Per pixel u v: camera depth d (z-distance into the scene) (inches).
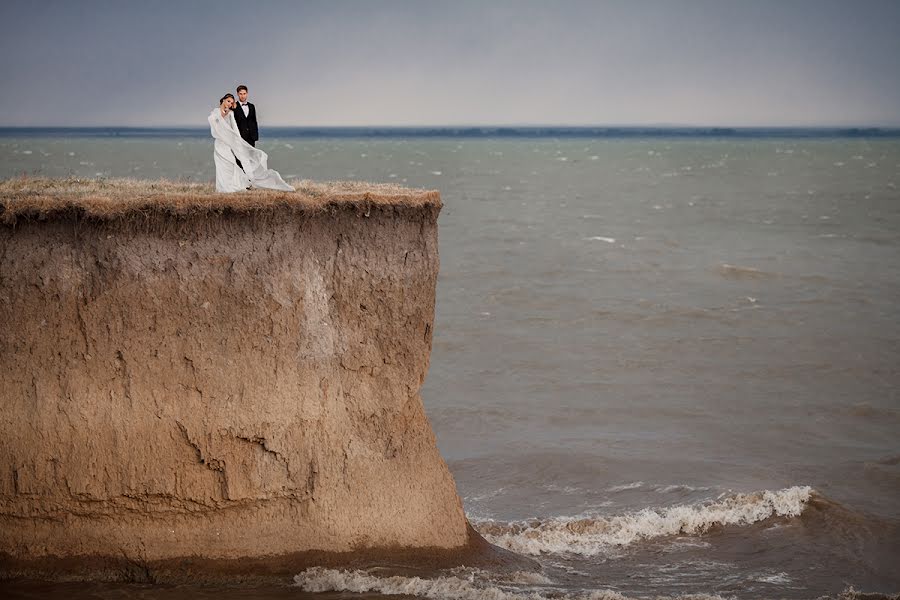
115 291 881.5
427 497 962.1
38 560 880.9
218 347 897.5
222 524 903.1
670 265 3489.2
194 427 889.5
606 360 2101.4
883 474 1427.2
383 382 948.0
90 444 877.2
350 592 898.1
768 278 3198.8
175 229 895.1
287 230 916.6
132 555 888.9
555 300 2770.7
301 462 913.5
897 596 1014.4
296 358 916.0
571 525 1193.4
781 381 1940.2
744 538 1181.7
